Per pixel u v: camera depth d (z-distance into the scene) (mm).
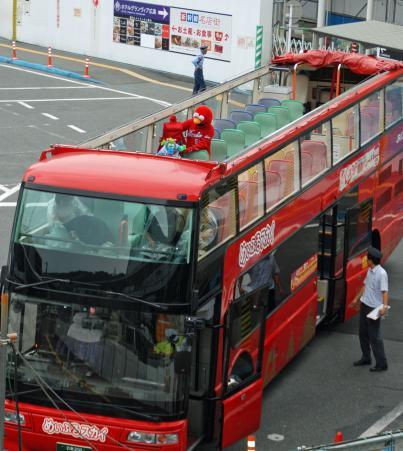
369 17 46719
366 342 19578
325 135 19641
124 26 55406
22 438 14492
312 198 19078
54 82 49625
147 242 13875
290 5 46438
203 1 50688
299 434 16688
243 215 15836
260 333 16500
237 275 15547
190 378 14422
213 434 15062
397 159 23812
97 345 14055
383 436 12078
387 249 23859
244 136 20031
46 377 14273
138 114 42969
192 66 52281
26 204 14273
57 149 15570
